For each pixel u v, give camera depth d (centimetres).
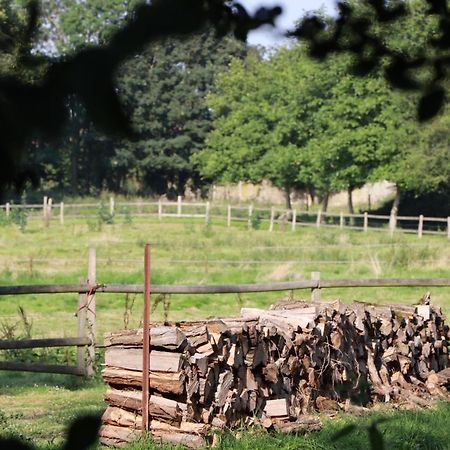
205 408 1017
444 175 5959
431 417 1169
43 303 2592
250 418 1073
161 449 945
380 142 6131
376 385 1377
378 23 250
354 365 1341
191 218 6525
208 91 8056
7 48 159
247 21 199
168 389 984
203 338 1015
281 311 1303
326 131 6538
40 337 1984
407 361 1454
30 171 159
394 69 251
